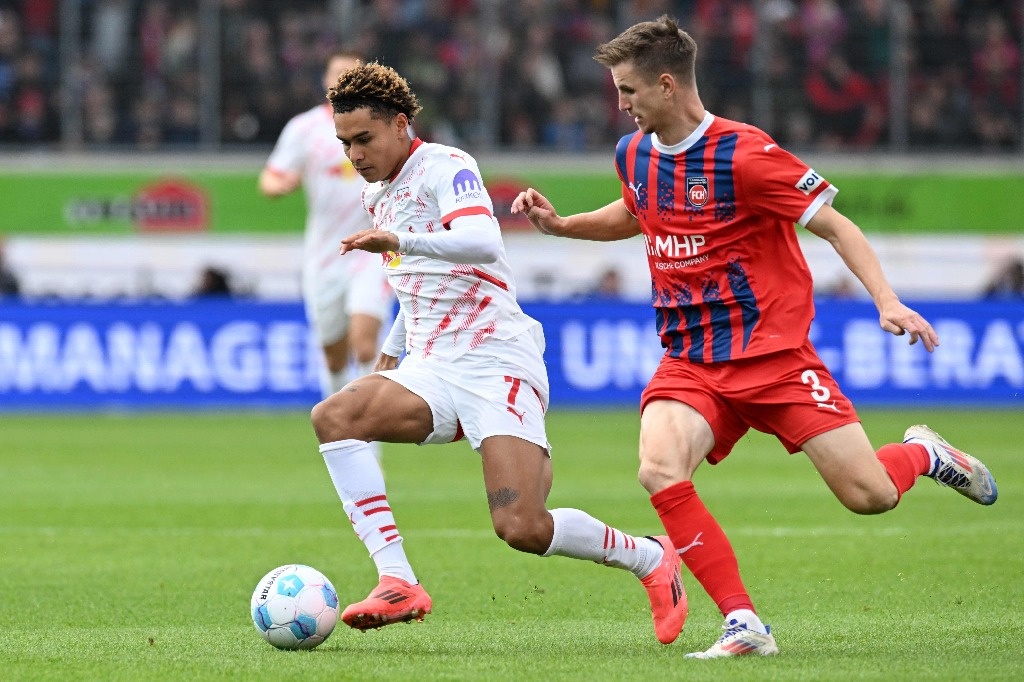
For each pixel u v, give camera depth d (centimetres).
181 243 7638
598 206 7862
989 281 7856
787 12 8312
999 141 8269
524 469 1844
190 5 8094
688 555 1805
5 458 4684
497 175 7812
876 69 8275
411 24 8238
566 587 2386
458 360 1883
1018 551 2734
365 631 1962
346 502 1873
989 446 4934
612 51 1844
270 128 8038
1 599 2258
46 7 8069
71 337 6500
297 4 8188
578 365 6631
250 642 1884
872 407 6619
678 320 1916
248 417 6306
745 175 1809
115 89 8044
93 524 3178
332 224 3856
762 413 1867
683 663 1700
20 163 7550
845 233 1770
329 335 3947
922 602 2205
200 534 3019
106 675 1641
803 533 3008
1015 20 8400
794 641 1884
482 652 1808
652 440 1841
